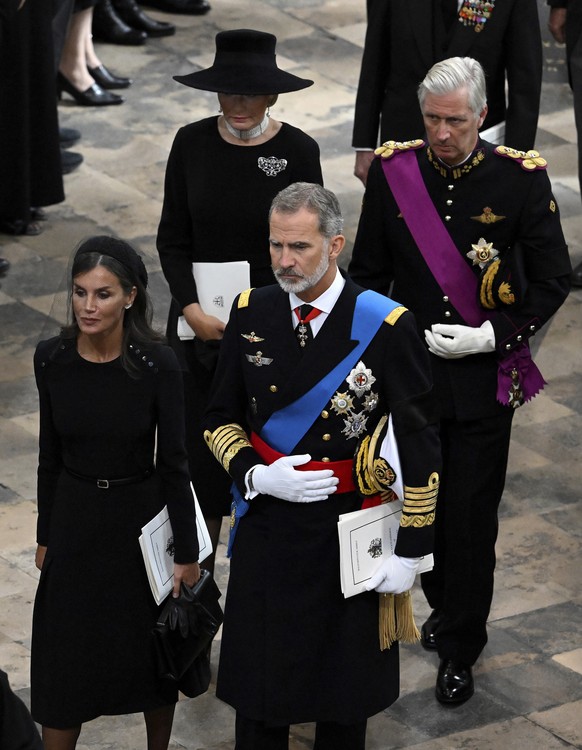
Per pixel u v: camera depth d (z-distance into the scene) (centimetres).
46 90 2908
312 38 4041
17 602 1953
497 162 1642
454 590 1752
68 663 1491
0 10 2769
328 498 1440
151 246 2967
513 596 2003
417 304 1689
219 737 1720
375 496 1454
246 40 1734
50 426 1488
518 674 1841
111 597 1484
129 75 3750
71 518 1477
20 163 2906
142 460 1479
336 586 1448
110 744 1695
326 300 1426
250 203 1762
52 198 2998
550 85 3738
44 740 1521
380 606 1469
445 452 1720
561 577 2050
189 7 4128
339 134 3491
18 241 2983
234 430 1485
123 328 1459
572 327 2739
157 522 1491
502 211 1642
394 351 1421
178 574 1508
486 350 1656
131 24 3962
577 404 2509
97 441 1458
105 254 1412
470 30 2066
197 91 3703
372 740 1712
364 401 1427
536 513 2206
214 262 1789
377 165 1684
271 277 1803
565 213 3131
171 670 1502
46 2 2852
